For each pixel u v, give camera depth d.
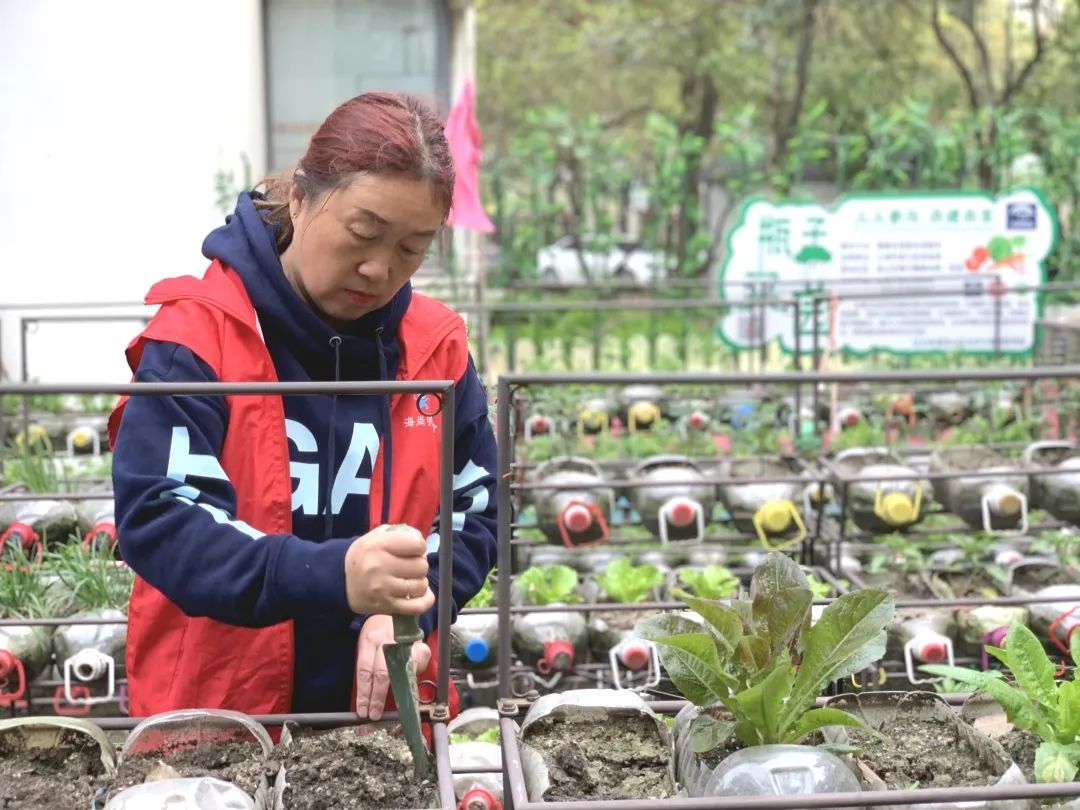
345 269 1.55
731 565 3.83
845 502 3.51
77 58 7.57
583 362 10.41
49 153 7.62
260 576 1.42
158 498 1.50
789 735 1.42
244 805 1.32
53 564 3.13
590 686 3.01
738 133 11.23
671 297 12.43
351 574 1.39
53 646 2.92
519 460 4.38
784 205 8.34
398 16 9.06
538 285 8.24
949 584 3.56
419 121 1.52
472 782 2.21
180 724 1.52
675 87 18.48
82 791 1.41
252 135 8.24
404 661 1.40
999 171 10.09
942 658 2.89
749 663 1.46
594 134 11.87
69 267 7.69
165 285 1.64
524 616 2.98
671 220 13.02
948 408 5.47
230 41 7.88
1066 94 16.39
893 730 1.57
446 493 1.46
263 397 1.62
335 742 1.51
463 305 7.49
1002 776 1.39
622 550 3.75
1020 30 18.00
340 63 9.05
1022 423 5.36
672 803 1.25
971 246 8.28
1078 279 9.99
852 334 8.24
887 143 10.20
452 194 1.54
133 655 1.71
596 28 17.56
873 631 1.43
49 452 4.34
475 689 3.14
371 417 1.71
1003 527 3.48
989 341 8.22
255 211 1.69
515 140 12.29
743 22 15.83
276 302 1.63
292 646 1.69
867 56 16.69
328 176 1.51
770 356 8.80
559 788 1.42
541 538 3.96
